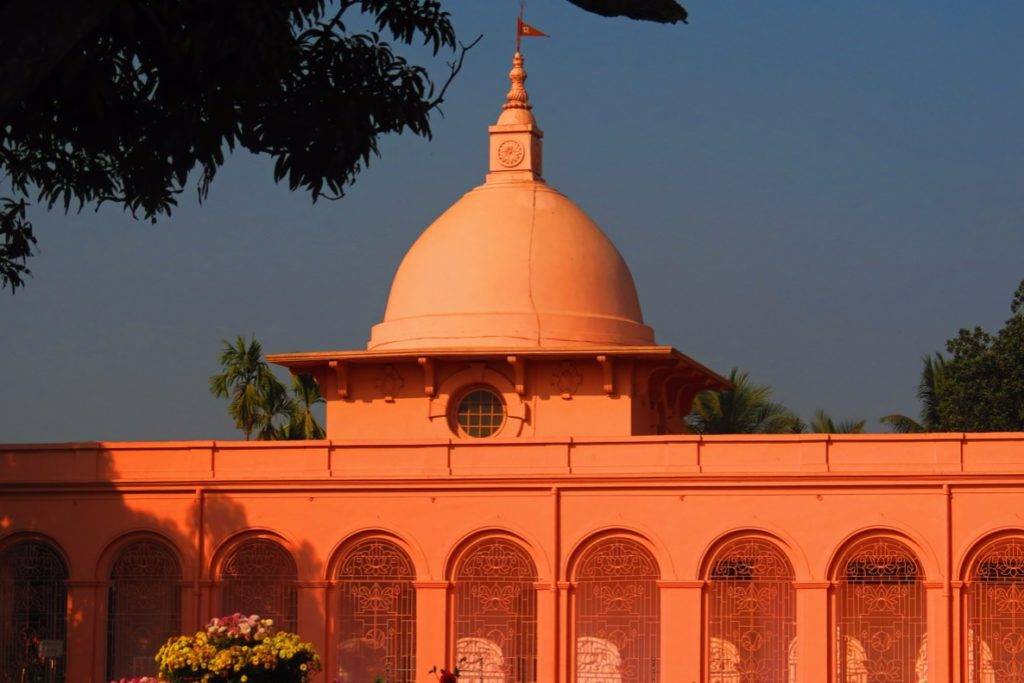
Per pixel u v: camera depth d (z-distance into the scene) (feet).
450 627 144.97
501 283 161.68
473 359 157.38
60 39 60.23
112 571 151.84
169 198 78.69
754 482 140.67
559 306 161.68
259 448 150.20
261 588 150.00
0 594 152.35
